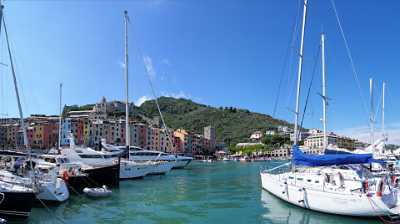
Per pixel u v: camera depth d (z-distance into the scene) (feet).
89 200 83.82
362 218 60.90
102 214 68.59
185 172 201.57
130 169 138.82
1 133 416.05
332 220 61.57
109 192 91.30
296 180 75.66
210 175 176.65
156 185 121.90
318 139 261.65
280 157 513.45
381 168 95.61
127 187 113.91
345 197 61.93
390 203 61.46
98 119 465.88
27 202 59.52
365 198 59.52
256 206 77.71
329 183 68.39
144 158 214.90
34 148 380.78
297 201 71.97
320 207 66.18
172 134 496.64
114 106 615.98
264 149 565.53
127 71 147.43
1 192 57.77
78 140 409.28
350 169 71.97
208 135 641.40
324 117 98.07
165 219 65.00
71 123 415.44
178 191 105.40
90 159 144.25
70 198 84.94
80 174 96.07
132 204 80.43
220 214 69.36
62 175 92.32
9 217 59.21
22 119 67.62
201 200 87.30
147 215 68.44
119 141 435.94
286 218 64.18
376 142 106.52
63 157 118.32
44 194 73.92
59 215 66.49
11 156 92.22
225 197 92.68
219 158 496.64
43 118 478.59
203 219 64.95
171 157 232.94
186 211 72.69
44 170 86.38
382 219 58.59
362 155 67.36
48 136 415.44
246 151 575.38
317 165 69.87
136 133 456.86
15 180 69.00
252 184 128.98
